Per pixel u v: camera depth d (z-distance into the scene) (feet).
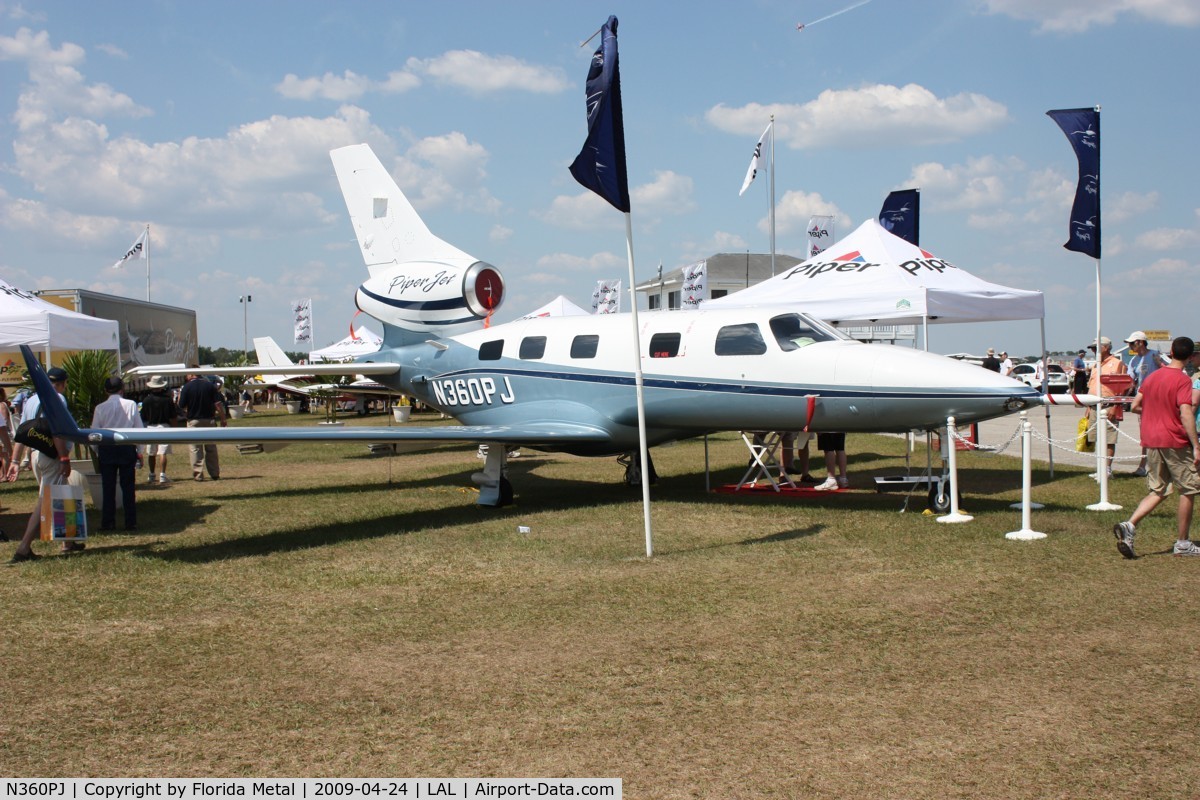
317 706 15.14
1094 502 34.71
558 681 16.10
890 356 32.50
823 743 13.30
